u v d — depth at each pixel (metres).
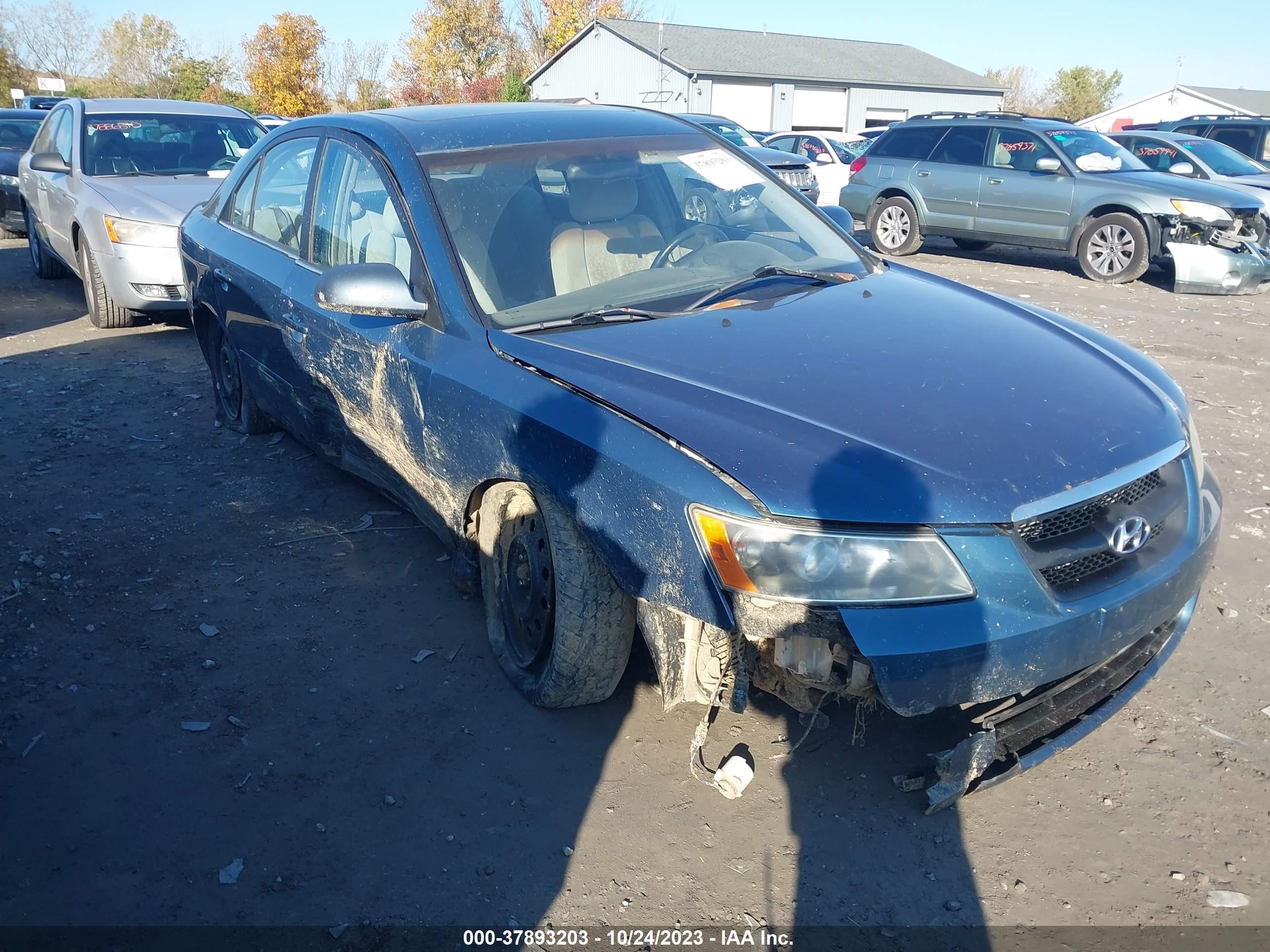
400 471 3.80
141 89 54.66
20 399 6.34
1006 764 2.70
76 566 4.16
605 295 3.42
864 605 2.35
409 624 3.71
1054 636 2.43
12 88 48.81
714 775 2.85
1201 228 10.38
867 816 2.74
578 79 45.00
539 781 2.89
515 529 3.22
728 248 3.80
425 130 3.90
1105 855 2.60
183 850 2.65
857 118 44.91
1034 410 2.69
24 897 2.51
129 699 3.29
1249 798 2.79
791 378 2.78
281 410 4.77
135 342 7.74
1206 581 3.99
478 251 3.46
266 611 3.81
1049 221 11.55
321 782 2.90
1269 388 6.67
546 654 3.14
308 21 47.78
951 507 2.37
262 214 4.85
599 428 2.72
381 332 3.62
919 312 3.34
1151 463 2.67
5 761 3.00
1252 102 50.25
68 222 8.24
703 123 15.92
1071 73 69.00
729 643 2.62
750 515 2.40
